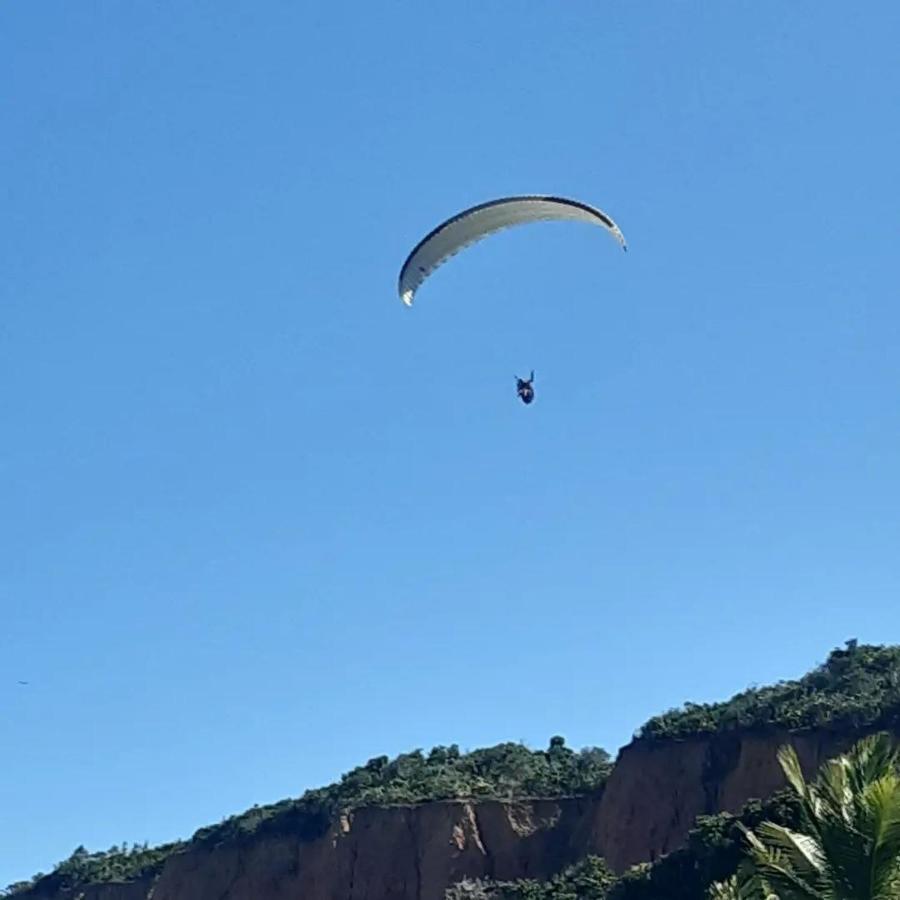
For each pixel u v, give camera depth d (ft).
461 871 338.75
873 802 101.19
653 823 310.04
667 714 338.34
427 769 389.80
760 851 112.78
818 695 313.53
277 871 368.07
